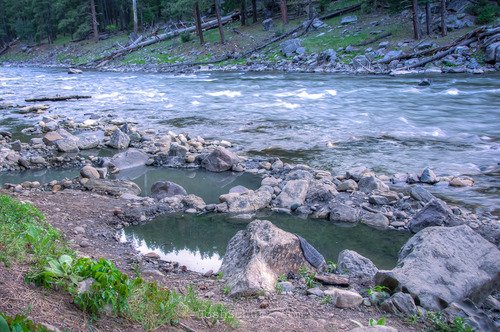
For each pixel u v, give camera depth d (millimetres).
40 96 29438
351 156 14625
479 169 12945
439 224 8961
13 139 17844
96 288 4207
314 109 22125
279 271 6266
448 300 5438
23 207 7422
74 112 23516
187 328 4293
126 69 52969
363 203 10328
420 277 5629
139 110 23609
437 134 17000
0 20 99938
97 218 9266
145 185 12188
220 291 5773
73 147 16062
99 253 7289
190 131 18625
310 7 52312
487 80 28859
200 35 54281
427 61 35719
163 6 70000
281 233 6551
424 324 5043
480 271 5848
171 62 52188
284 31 50500
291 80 33250
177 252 8008
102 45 70688
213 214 9961
